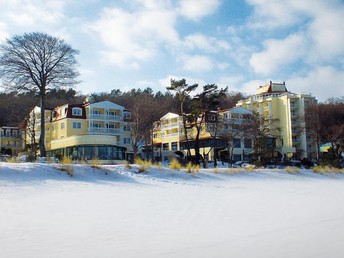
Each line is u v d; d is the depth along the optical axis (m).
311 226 9.80
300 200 15.96
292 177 31.84
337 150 58.28
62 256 6.78
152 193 17.20
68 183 18.92
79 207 12.45
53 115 77.31
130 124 69.88
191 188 20.50
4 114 86.31
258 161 41.09
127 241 8.00
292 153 78.12
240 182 26.09
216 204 14.16
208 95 46.41
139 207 12.88
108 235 8.55
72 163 25.11
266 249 7.36
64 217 10.66
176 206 13.38
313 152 84.81
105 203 13.53
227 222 10.37
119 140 75.62
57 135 74.44
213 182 24.94
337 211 12.55
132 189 18.38
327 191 21.44
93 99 80.12
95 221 10.21
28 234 8.52
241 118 69.38
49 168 21.62
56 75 49.19
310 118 67.50
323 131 62.47
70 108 73.00
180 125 78.88
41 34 48.44
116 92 138.88
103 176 22.67
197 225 9.90
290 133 84.62
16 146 83.69
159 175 25.09
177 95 49.50
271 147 46.03
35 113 71.00
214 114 67.00
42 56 48.22
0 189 15.66
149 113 68.31
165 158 79.19
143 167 25.66
